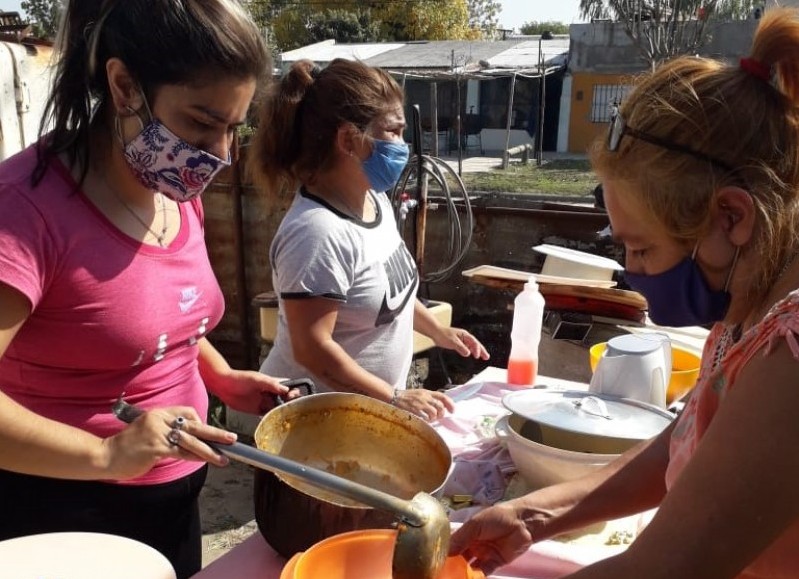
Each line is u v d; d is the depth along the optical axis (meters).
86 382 1.30
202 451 1.10
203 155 1.22
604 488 1.19
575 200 8.52
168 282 1.35
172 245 1.38
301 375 1.96
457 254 4.21
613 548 1.27
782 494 0.70
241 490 3.29
